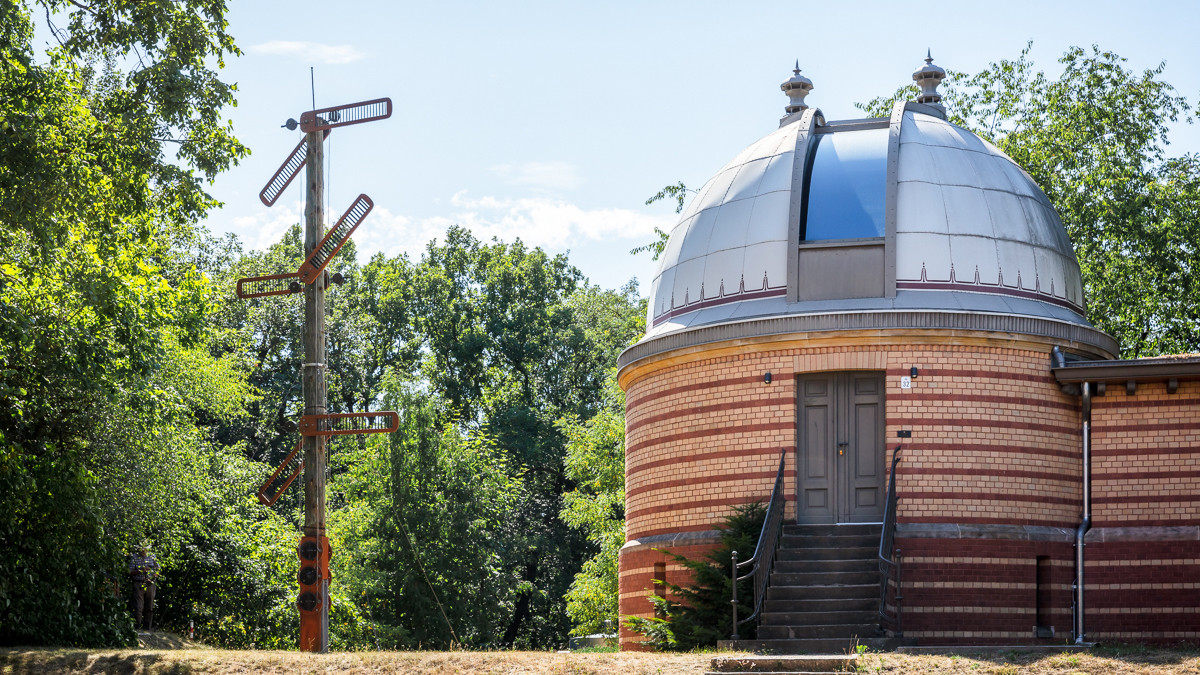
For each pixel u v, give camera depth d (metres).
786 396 20.06
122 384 20.92
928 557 19.03
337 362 50.31
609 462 40.22
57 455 20.47
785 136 22.73
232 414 34.78
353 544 37.72
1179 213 33.50
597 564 38.34
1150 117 35.31
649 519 21.86
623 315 56.88
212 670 14.82
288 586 30.73
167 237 26.66
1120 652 14.73
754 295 21.05
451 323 54.47
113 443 21.61
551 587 51.53
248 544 30.19
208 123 18.19
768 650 16.17
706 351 20.86
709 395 20.91
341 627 32.78
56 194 16.56
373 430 18.84
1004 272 20.75
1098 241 34.59
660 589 21.31
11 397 19.11
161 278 22.00
